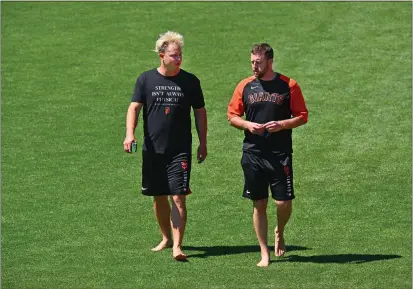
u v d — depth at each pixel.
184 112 36.66
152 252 38.00
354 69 58.34
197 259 37.06
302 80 56.97
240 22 65.75
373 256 37.12
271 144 35.88
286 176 36.06
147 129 36.78
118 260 37.06
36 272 35.81
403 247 38.09
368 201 43.16
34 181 46.09
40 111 54.44
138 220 41.72
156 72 36.66
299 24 65.00
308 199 43.50
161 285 34.19
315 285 33.94
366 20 65.25
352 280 34.41
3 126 52.59
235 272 35.41
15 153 49.38
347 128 51.03
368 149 48.59
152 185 37.12
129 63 60.41
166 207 37.97
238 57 60.62
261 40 62.78
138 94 36.56
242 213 42.31
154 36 64.06
